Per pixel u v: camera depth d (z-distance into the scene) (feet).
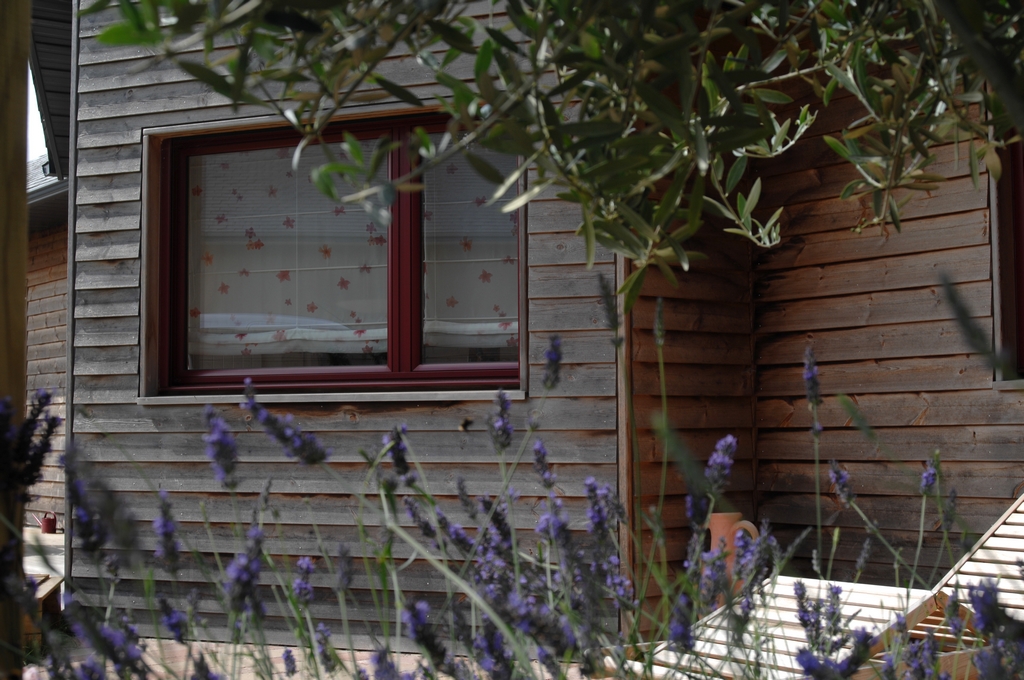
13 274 4.71
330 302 16.35
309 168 16.56
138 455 16.21
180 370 16.75
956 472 14.08
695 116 5.00
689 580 4.19
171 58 3.40
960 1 2.81
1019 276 13.92
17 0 4.83
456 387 15.23
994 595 3.06
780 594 8.92
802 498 15.62
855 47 5.74
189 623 4.07
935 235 14.49
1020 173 13.94
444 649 3.59
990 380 13.79
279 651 13.05
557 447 14.25
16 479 3.64
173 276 16.85
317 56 3.84
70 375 16.75
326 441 15.34
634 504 13.70
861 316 15.24
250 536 3.84
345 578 4.45
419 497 4.80
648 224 4.74
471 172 15.60
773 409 16.08
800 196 16.03
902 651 4.51
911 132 5.61
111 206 16.80
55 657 3.55
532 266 14.60
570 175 4.22
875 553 14.67
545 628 3.54
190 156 17.11
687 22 3.90
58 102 25.57
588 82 4.53
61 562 17.33
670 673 4.58
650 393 14.37
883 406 14.92
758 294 16.40
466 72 14.88
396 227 15.78
